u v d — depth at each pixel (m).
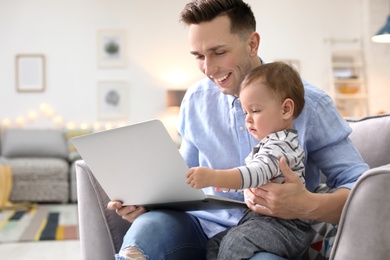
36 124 7.60
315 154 1.54
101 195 1.61
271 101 1.37
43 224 4.70
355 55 7.94
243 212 1.50
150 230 1.42
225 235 1.41
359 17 7.93
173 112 7.82
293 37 7.90
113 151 1.36
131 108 7.79
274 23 7.89
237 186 1.25
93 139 1.36
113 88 7.76
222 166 1.66
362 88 7.85
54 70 7.65
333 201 1.32
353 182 1.42
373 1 7.75
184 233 1.54
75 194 6.52
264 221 1.36
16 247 3.78
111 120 7.75
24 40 7.60
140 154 1.33
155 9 7.82
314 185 1.58
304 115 1.49
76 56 7.69
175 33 7.84
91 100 7.71
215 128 1.67
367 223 1.17
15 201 6.30
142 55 7.81
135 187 1.44
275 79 1.37
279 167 1.30
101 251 1.62
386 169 1.14
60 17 7.67
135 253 1.36
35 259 3.41
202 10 1.48
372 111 7.76
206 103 1.70
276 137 1.36
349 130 1.52
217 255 1.49
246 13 1.53
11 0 7.58
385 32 6.38
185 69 7.86
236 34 1.50
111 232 1.62
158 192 1.43
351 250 1.19
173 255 1.48
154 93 7.82
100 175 1.46
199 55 1.54
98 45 7.73
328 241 1.54
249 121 1.41
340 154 1.49
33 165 6.38
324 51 7.89
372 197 1.16
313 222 1.57
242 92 1.41
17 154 6.94
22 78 7.59
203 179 1.23
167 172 1.34
